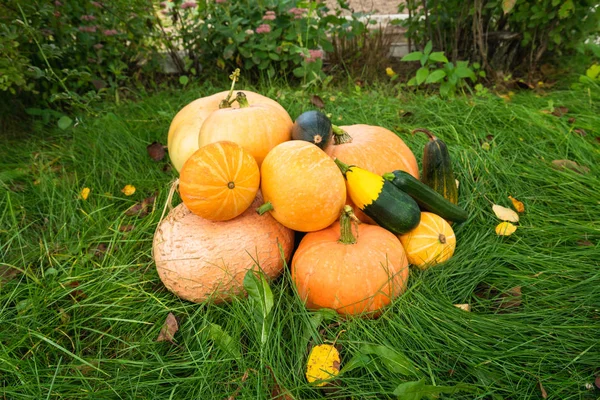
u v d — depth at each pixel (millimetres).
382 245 873
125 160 1444
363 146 1027
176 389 759
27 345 832
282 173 854
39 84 1833
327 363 763
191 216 928
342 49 2191
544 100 1709
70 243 1106
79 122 1663
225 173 819
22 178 1395
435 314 842
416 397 691
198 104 1192
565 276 927
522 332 814
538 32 1963
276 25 1935
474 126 1508
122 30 2021
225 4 1928
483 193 1182
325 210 865
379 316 878
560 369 764
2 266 1057
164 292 979
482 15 1973
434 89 1937
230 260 878
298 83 2076
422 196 979
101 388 772
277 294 916
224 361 765
